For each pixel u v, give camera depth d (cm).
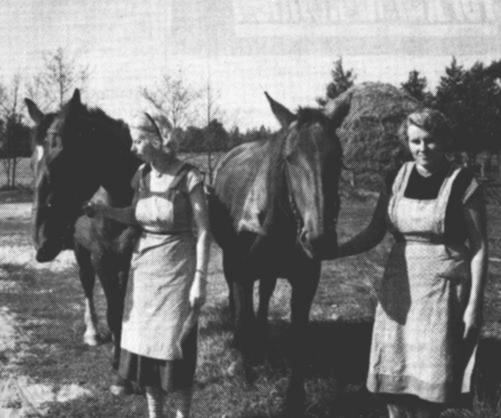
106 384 378
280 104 305
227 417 323
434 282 227
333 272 733
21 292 664
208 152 1230
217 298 614
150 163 279
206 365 399
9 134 2186
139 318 268
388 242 890
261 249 324
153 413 279
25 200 1928
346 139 1337
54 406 345
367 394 341
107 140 351
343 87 1694
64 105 335
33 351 453
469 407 241
